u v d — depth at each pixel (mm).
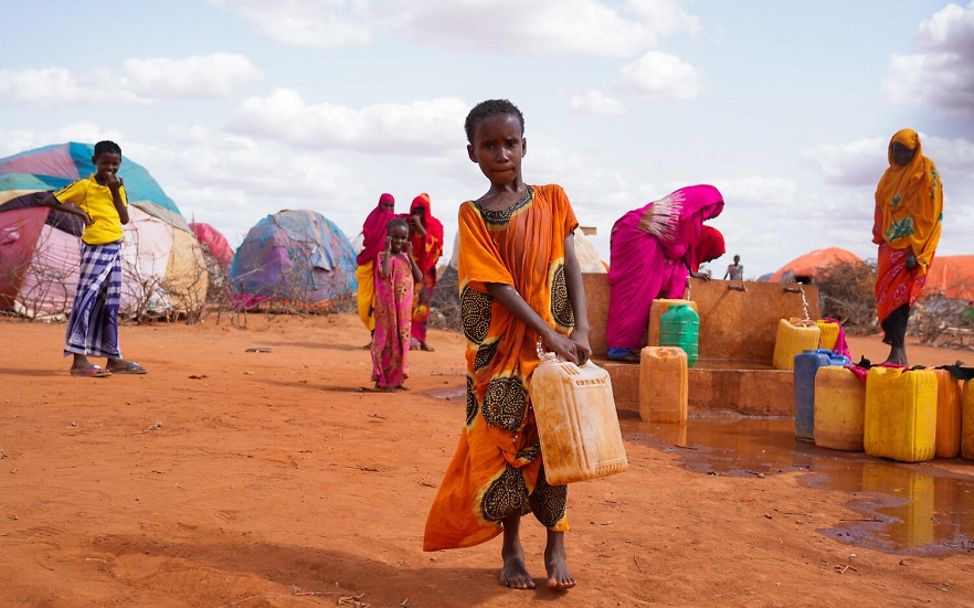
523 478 3869
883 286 13406
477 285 3889
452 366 15344
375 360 11242
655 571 4410
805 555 4875
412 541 4703
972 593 4309
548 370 3680
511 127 3971
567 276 4074
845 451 8344
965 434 8047
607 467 3721
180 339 18219
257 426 7918
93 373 10812
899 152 12984
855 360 21938
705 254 12398
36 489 5266
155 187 23406
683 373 9836
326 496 5562
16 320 19859
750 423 10000
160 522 4738
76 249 20719
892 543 5207
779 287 12359
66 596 3578
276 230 26828
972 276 35750
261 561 4219
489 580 4137
